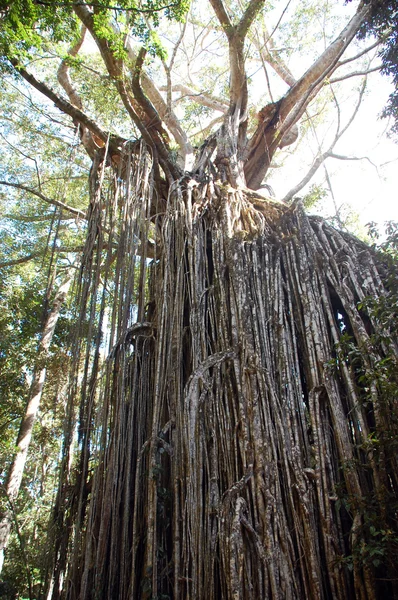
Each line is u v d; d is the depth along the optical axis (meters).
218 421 5.18
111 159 8.45
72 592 4.96
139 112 8.16
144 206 7.06
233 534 4.24
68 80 10.22
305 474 4.65
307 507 4.42
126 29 6.87
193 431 5.08
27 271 13.78
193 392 5.30
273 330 5.70
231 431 5.05
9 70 7.83
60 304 12.84
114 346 6.18
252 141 9.27
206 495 4.84
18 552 8.93
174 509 4.91
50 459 14.55
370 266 6.19
